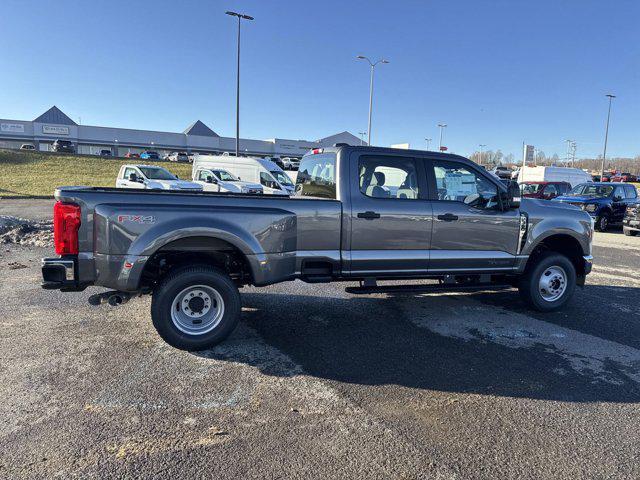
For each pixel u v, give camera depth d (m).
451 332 5.20
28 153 42.38
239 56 31.91
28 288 6.54
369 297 6.61
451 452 2.94
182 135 84.69
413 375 4.05
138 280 4.16
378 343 4.80
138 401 3.48
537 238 5.82
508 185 5.43
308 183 5.77
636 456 2.95
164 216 4.22
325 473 2.71
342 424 3.24
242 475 2.67
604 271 9.07
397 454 2.91
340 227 4.95
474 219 5.49
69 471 2.66
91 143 79.25
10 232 10.80
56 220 4.08
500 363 4.36
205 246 4.46
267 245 4.54
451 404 3.56
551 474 2.75
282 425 3.21
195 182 22.16
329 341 4.83
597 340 5.05
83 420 3.20
